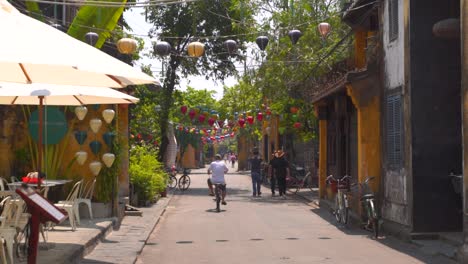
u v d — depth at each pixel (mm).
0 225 9250
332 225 17172
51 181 12734
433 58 13914
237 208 22875
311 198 26906
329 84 21734
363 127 16781
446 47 13922
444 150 13828
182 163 79375
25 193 8531
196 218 19328
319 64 25641
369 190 15773
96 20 15891
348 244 13523
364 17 18562
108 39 20141
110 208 15984
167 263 11367
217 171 21844
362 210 16359
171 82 32875
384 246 13203
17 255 10344
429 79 13898
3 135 14836
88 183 15688
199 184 41938
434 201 13719
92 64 7590
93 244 12469
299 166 38938
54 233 12914
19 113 15312
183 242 14016
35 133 15062
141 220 17828
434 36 13914
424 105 13852
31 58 6828
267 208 22797
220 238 14625
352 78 16516
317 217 19422
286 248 12984
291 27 23625
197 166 88312
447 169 13781
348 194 17469
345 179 18297
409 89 13883
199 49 14234
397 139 14797
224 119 33031
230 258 11797
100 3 15148
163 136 33406
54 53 7188
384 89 15891
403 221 14352
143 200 22391
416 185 13742
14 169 15141
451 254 11586
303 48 26125
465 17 11227
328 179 18406
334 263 11148
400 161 14602
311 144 36656
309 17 25922
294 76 27016
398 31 14812
